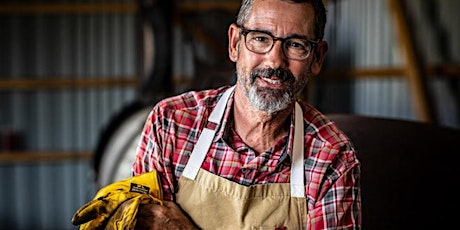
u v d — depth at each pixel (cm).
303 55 149
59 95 618
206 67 415
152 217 154
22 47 612
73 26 614
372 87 542
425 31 488
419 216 224
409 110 515
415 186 228
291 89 150
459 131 261
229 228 158
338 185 156
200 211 159
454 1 462
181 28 591
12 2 606
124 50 617
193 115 163
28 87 612
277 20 146
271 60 146
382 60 537
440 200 229
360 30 548
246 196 157
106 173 406
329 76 550
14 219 617
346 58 558
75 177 620
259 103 149
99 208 154
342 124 243
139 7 443
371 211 221
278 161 158
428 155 237
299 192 158
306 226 159
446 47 473
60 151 620
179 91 448
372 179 226
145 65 439
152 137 163
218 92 168
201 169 160
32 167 614
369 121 249
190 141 162
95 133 623
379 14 534
